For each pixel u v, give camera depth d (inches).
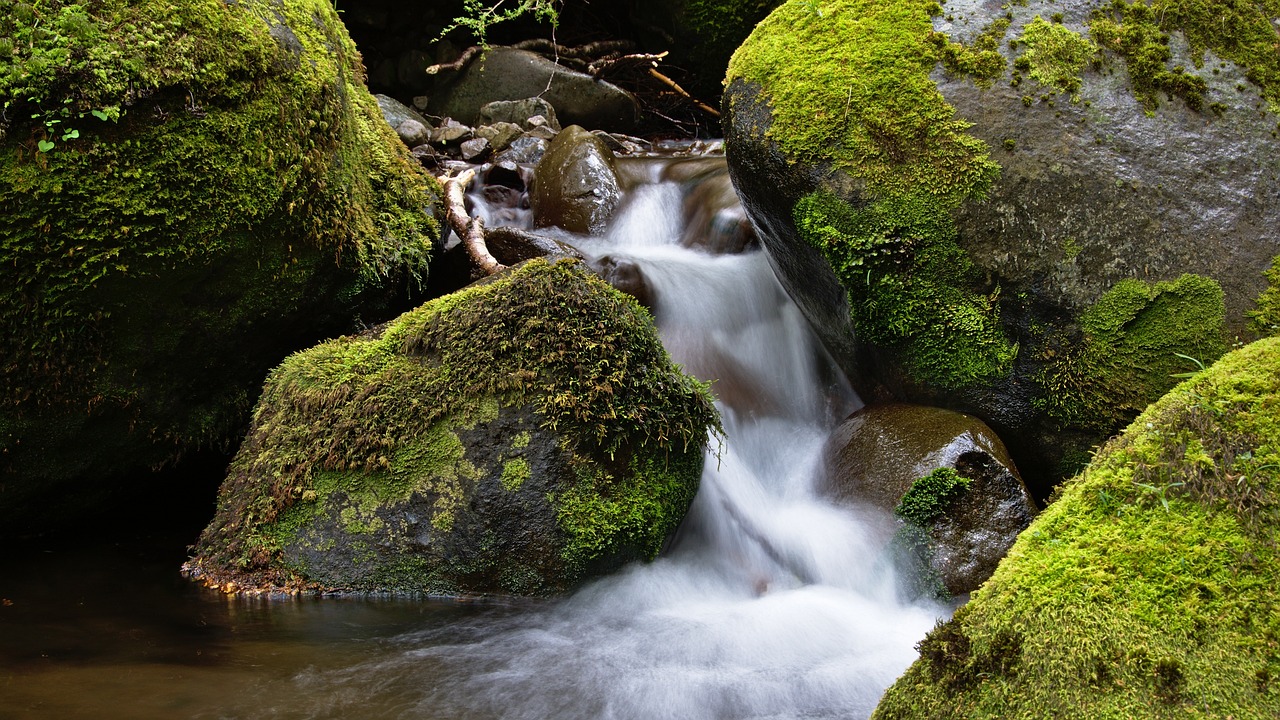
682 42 373.7
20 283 136.7
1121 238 160.6
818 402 202.8
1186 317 158.2
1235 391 83.4
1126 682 69.4
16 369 142.1
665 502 149.7
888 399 184.2
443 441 144.5
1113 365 160.4
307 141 163.8
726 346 208.4
